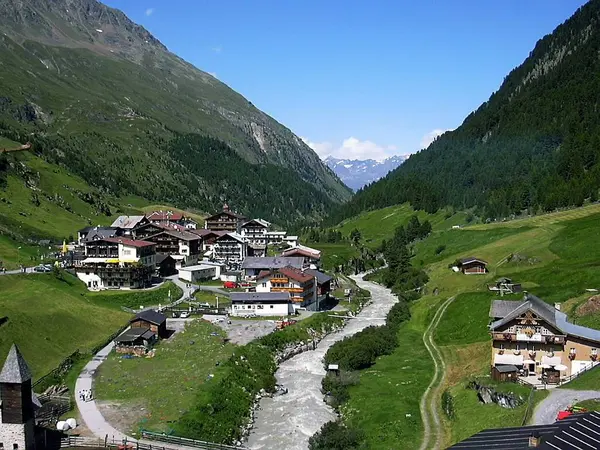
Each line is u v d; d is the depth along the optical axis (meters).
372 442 71.25
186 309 137.88
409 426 74.75
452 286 144.12
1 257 155.88
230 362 96.50
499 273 141.00
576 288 111.38
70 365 93.88
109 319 118.88
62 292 124.75
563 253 142.62
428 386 88.94
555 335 78.69
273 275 142.50
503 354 80.88
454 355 100.94
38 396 77.81
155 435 67.06
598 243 140.50
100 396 80.69
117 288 150.75
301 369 104.19
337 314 141.62
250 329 120.75
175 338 112.44
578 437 43.09
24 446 60.72
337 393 88.56
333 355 104.88
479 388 77.31
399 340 114.88
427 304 131.88
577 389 68.12
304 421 80.56
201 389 83.31
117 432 68.25
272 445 72.94
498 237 182.88
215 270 180.75
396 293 169.50
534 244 157.25
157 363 96.31
